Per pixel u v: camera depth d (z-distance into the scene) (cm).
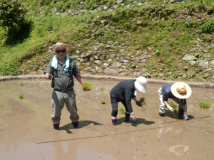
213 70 1024
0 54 1406
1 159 368
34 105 689
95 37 1316
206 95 824
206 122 551
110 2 1553
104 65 1224
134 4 1483
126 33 1295
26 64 1281
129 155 387
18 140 443
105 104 707
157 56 1161
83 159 374
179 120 563
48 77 456
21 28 1580
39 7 1783
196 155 388
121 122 552
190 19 1205
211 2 1234
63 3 1714
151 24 1272
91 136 464
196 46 1130
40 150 402
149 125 530
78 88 934
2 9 1428
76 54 1291
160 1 1423
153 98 780
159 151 402
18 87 957
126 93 491
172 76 1065
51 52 1315
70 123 542
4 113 611
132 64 1178
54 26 1527
